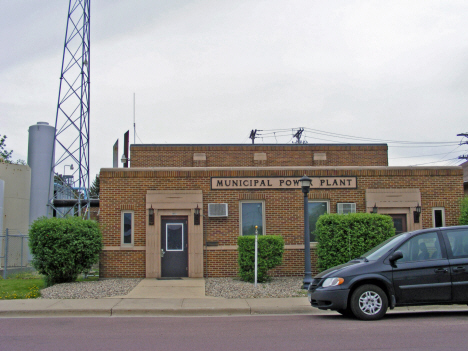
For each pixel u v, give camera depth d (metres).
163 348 7.30
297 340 7.70
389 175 17.42
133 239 16.69
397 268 9.44
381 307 9.37
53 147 27.69
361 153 28.14
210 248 16.69
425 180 17.52
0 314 10.84
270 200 17.09
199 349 7.18
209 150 27.80
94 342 7.81
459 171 17.59
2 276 20.03
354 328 8.57
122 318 10.43
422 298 9.34
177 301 12.03
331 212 17.20
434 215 17.45
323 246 15.10
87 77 28.27
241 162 27.77
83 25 28.31
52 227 15.03
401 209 17.27
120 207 16.73
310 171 17.23
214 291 13.56
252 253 15.00
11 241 25.16
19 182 26.03
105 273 16.53
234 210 16.94
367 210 17.09
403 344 7.21
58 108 27.55
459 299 9.36
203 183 17.00
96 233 15.66
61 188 33.03
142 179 16.88
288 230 17.02
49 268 15.10
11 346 7.57
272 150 27.83
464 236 9.77
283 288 13.84
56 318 10.46
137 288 14.18
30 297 12.77
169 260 16.62
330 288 9.46
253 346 7.32
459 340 7.42
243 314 10.96
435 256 9.59
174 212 16.72
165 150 27.72
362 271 9.45
